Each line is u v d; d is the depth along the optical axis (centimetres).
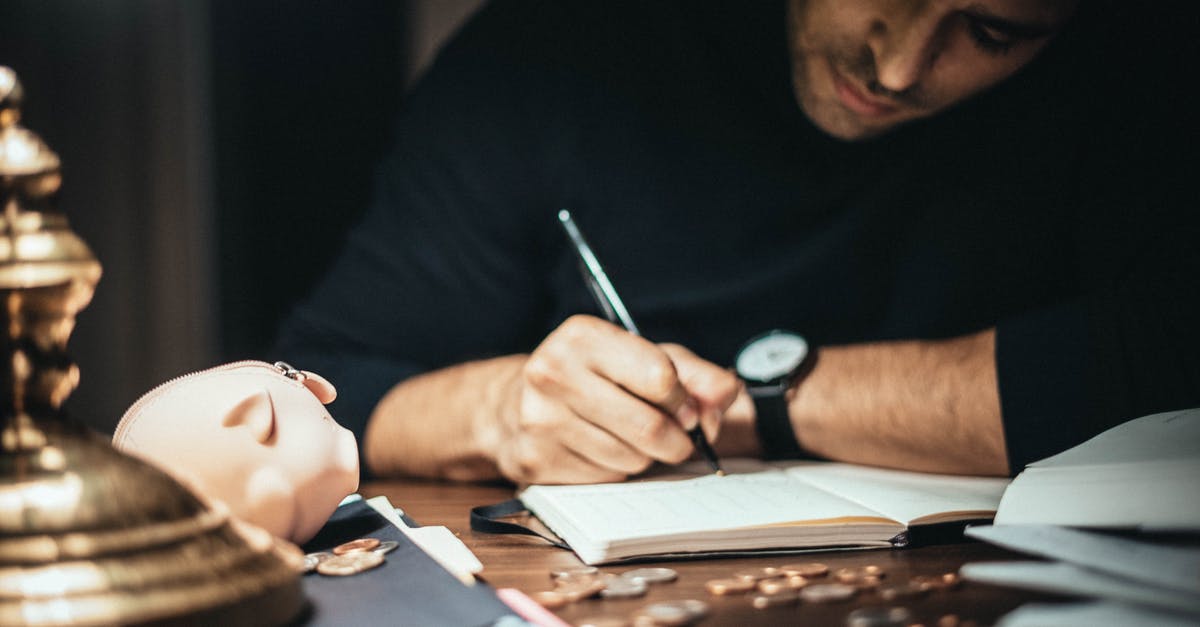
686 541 77
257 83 247
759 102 156
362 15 260
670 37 161
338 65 257
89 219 230
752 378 125
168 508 52
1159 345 107
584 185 163
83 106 228
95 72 229
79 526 49
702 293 154
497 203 167
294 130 251
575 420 101
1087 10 142
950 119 146
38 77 223
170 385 71
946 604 63
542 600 64
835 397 119
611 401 100
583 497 91
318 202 254
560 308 164
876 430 115
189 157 237
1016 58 125
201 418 67
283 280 251
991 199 146
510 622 56
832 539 80
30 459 51
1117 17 142
